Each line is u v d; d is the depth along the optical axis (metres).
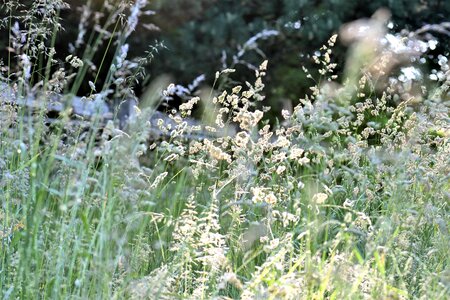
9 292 3.47
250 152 4.29
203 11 11.34
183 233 3.92
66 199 3.56
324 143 6.18
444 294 3.62
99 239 3.64
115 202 3.86
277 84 11.60
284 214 3.94
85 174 3.62
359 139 5.72
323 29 11.54
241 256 4.53
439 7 12.05
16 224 3.98
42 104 3.91
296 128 5.02
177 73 11.34
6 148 4.32
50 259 3.62
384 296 3.43
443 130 5.29
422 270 4.20
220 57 11.39
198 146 4.88
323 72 5.62
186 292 3.92
